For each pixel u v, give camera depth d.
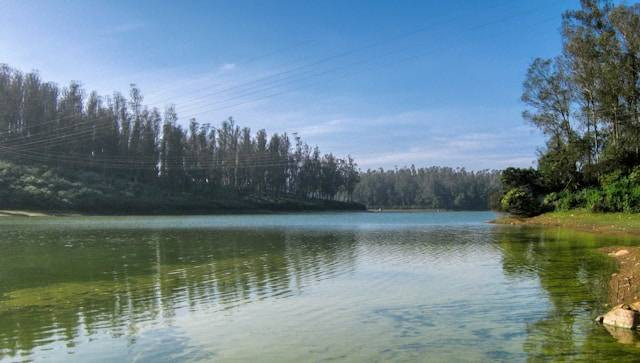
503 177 61.44
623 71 50.19
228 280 17.06
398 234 39.91
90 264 21.44
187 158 124.56
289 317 11.81
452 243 30.25
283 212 128.00
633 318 10.19
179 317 11.96
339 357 8.84
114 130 117.81
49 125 109.88
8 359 9.12
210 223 62.81
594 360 8.28
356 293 14.59
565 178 59.06
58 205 86.81
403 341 9.70
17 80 109.00
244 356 9.03
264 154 143.62
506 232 39.72
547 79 59.22
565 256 21.88
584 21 52.81
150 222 64.38
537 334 9.88
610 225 38.72
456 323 10.94
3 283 16.72
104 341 10.12
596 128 56.59
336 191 166.00
